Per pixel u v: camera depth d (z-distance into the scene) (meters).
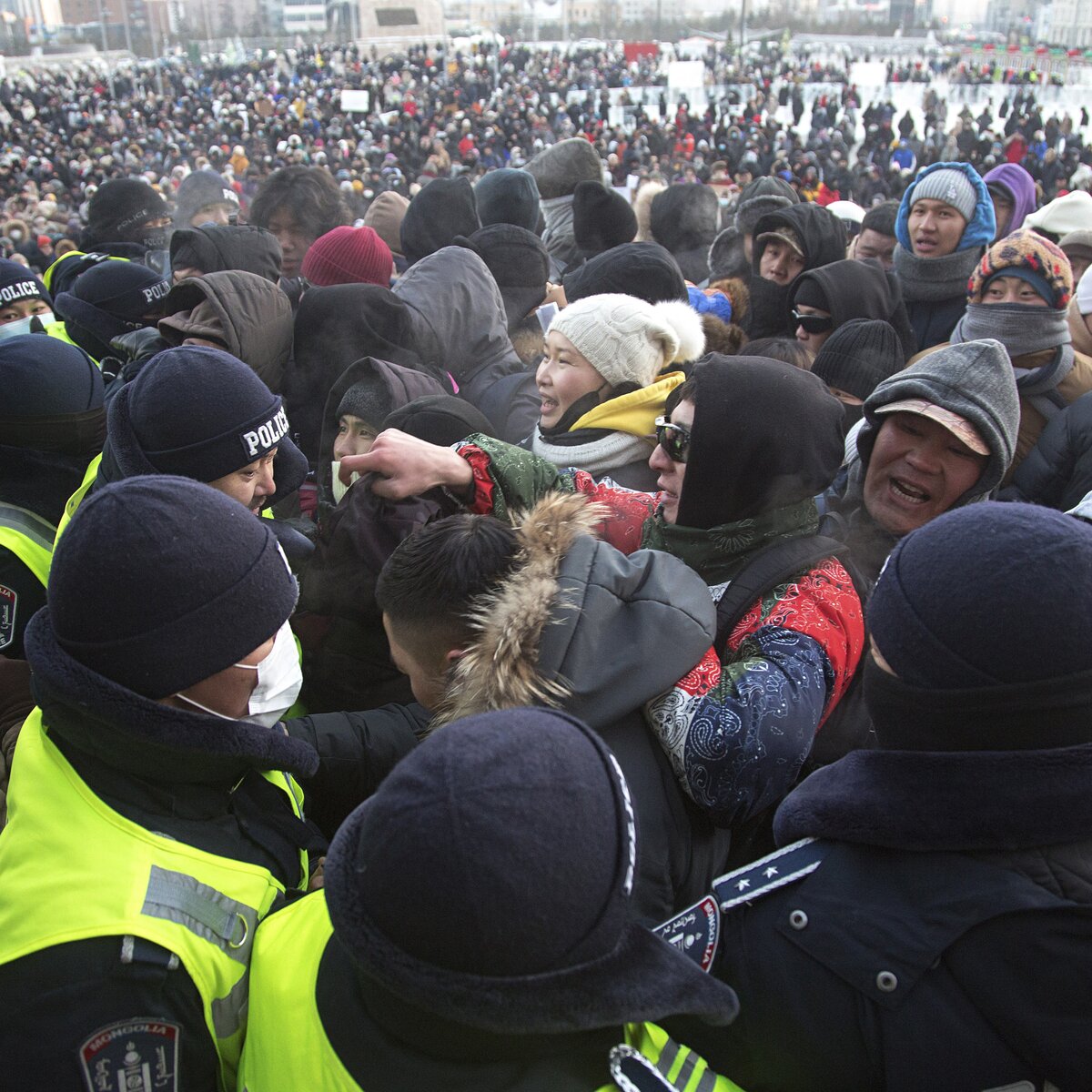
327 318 2.78
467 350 3.21
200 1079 1.11
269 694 1.34
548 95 35.38
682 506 1.65
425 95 35.47
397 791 0.87
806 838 1.11
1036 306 2.63
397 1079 0.94
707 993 0.88
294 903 1.17
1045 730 0.96
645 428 2.28
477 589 1.32
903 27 71.25
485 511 1.79
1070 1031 0.91
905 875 1.01
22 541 1.96
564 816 0.85
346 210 4.59
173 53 50.12
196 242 3.50
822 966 1.02
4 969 1.07
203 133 26.50
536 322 3.78
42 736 1.26
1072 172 19.34
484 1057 0.93
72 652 1.13
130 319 3.53
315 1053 0.99
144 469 1.80
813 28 70.69
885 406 1.97
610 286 3.11
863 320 2.93
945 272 3.80
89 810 1.16
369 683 1.85
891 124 27.58
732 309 3.93
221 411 1.81
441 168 20.11
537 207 4.93
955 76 42.53
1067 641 0.95
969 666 0.98
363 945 0.86
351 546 1.79
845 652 1.49
